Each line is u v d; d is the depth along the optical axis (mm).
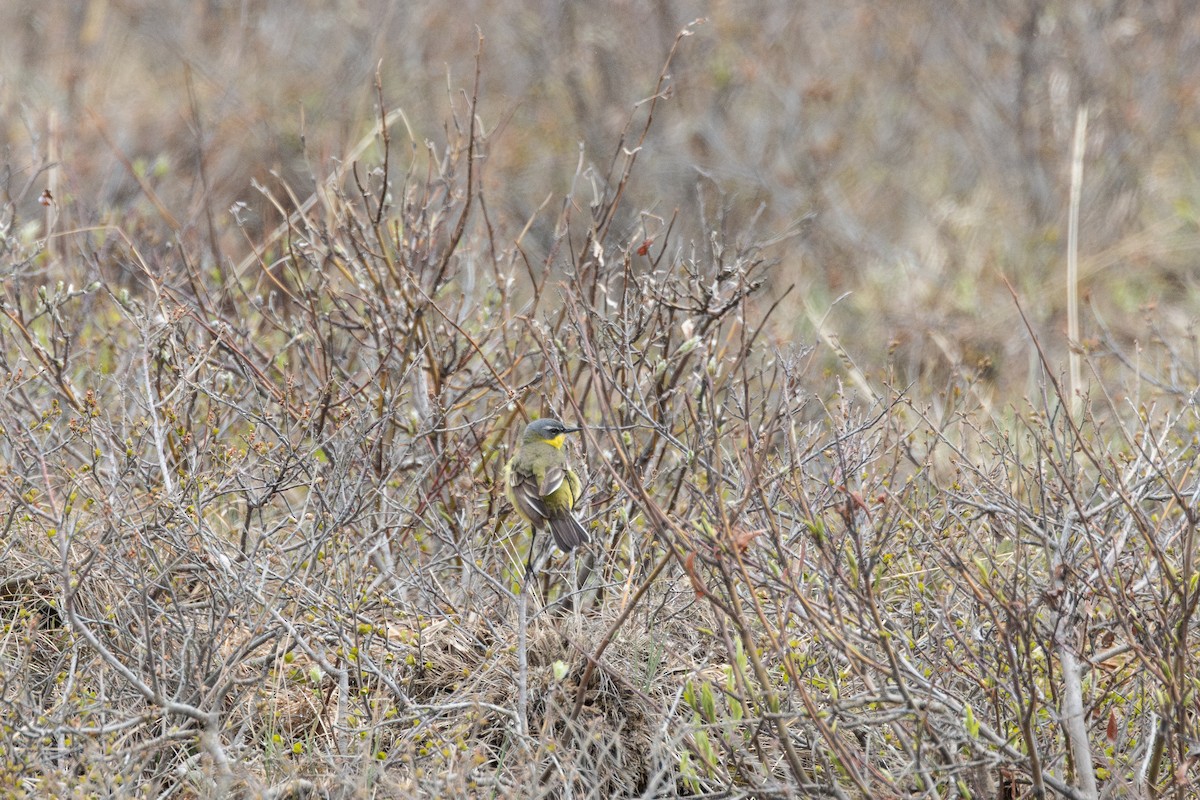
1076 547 9250
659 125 22188
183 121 20984
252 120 21375
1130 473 9547
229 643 9727
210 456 10672
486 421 11820
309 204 13758
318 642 9562
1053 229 20281
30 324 11695
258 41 24219
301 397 11695
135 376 11820
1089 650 9125
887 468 11141
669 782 8625
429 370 12031
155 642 9219
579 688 8914
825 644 8609
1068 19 23125
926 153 22797
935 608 9281
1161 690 8250
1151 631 8766
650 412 10797
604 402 8219
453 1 24922
